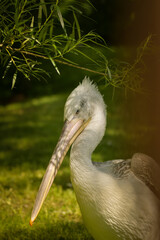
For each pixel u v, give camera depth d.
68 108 5.59
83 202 5.32
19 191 10.10
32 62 5.28
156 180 5.73
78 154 5.33
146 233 5.45
